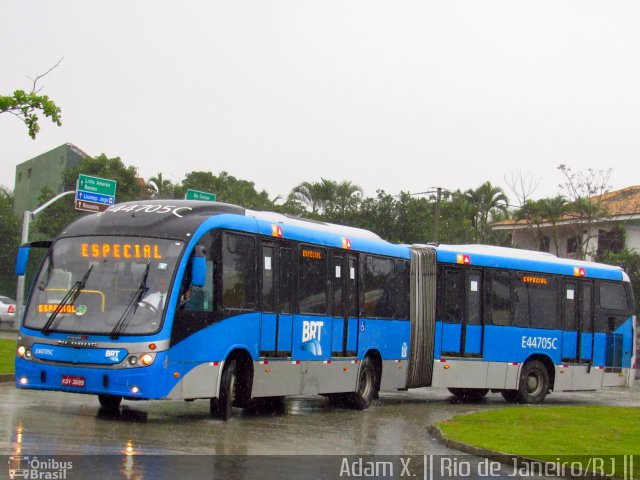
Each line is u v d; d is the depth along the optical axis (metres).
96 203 35.62
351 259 18.81
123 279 13.98
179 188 53.31
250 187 53.84
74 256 14.30
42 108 20.53
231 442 12.39
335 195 50.69
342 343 18.34
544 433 15.09
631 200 51.69
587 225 49.69
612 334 24.81
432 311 21.30
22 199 60.69
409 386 20.69
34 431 12.02
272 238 16.34
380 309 19.72
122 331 13.52
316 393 17.48
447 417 18.17
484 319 22.23
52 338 13.77
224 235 15.04
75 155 54.59
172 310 13.77
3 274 54.62
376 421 16.84
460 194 60.00
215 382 14.62
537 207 49.25
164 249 14.12
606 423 17.34
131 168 51.06
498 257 22.70
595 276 24.64
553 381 23.53
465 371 21.78
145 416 14.83
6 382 19.81
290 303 16.75
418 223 49.06
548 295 23.56
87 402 16.34
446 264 21.78
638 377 40.56
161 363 13.52
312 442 13.08
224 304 14.89
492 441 13.70
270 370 16.06
